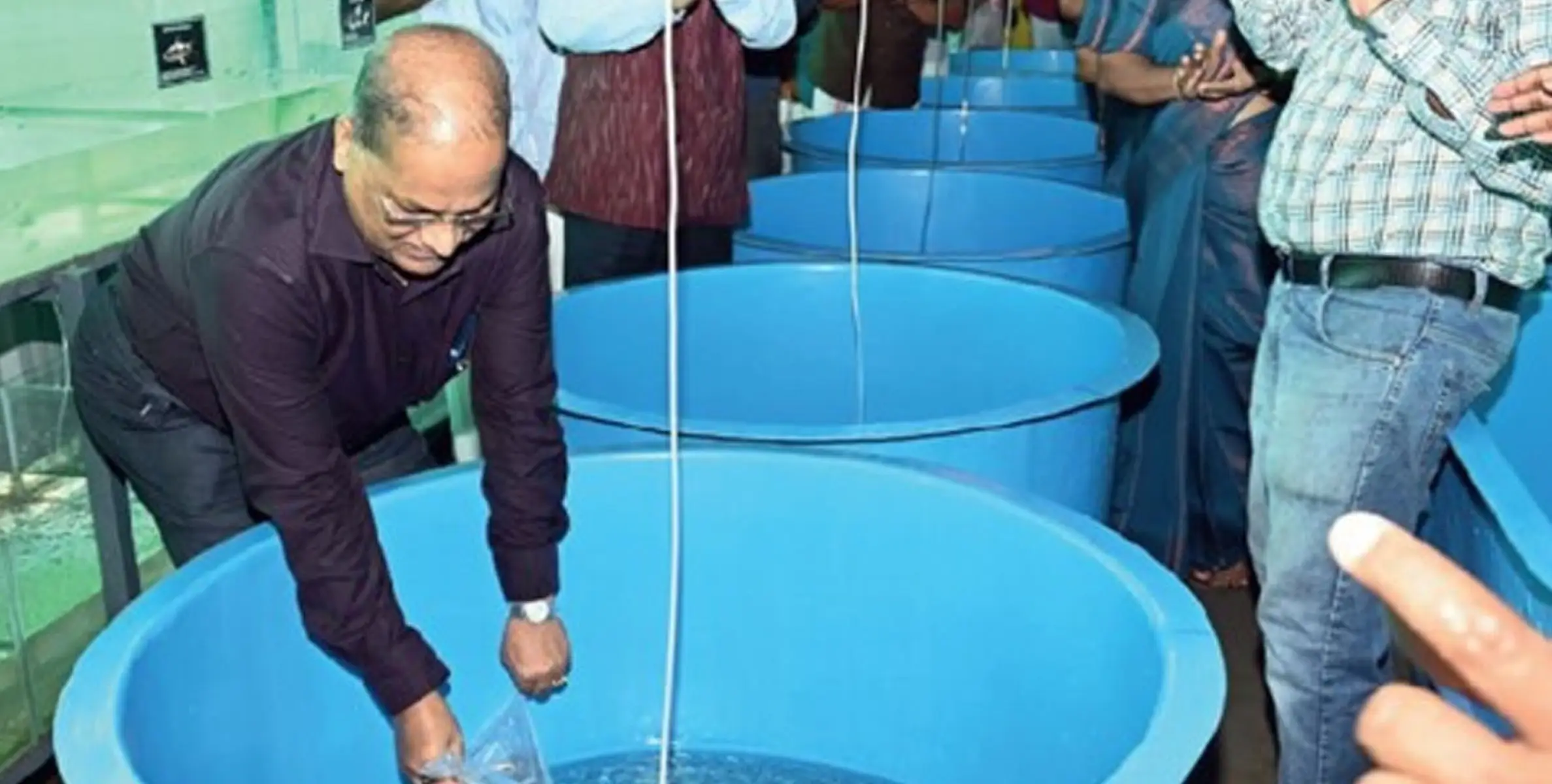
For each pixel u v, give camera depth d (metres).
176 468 1.59
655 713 1.74
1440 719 0.33
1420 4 1.41
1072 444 1.85
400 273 1.25
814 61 3.99
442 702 1.32
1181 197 2.47
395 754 1.55
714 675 1.73
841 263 2.39
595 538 1.65
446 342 1.39
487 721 1.66
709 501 1.65
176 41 2.05
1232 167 2.41
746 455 1.63
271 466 1.21
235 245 1.17
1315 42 1.63
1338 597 1.55
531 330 1.36
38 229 1.78
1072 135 3.61
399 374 1.40
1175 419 2.55
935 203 3.04
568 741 1.72
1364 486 1.53
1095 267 2.58
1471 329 1.50
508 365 1.38
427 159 1.06
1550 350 2.21
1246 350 2.49
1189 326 2.50
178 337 1.46
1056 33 5.19
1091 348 2.17
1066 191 2.91
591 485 1.63
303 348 1.19
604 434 1.78
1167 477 2.59
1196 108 2.45
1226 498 2.59
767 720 1.73
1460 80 1.38
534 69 2.41
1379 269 1.50
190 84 2.09
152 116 2.02
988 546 1.51
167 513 1.64
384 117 1.06
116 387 1.56
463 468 1.59
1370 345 1.50
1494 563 1.68
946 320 2.39
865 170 3.02
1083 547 1.39
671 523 1.66
